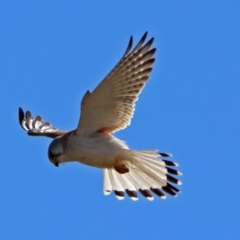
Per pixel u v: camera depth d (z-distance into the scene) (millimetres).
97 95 15617
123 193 16828
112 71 15367
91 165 16609
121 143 16266
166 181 16469
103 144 16188
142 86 15727
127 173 16781
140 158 16328
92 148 16203
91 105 15805
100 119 16078
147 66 15625
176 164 16203
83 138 16266
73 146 16312
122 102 15828
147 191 16719
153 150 16094
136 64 15531
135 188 16781
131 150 16125
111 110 15930
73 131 16406
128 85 15664
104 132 16297
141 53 15500
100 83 15414
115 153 16219
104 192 16906
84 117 16031
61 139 16516
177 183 16391
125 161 16453
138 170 16656
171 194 16516
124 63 15422
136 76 15625
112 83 15508
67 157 16531
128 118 16000
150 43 15531
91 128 16234
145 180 16734
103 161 16391
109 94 15664
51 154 16609
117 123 16141
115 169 16531
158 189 16656
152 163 16359
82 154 16328
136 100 15797
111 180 16984
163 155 16156
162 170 16391
